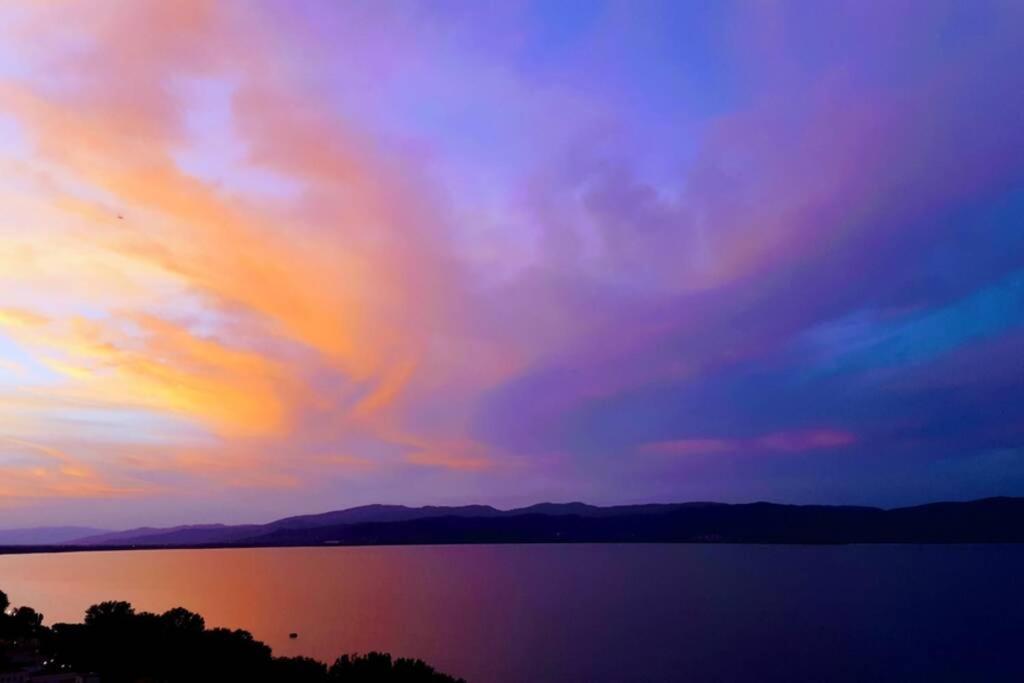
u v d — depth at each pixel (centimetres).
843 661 12975
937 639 14950
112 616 6875
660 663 12962
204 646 6575
